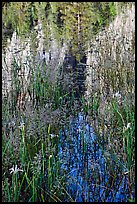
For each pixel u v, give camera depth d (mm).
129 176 3195
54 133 3982
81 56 7570
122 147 3533
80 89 5781
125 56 5340
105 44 6176
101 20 10078
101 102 4434
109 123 3934
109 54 5848
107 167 3398
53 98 5062
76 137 4086
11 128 3582
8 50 6098
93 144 3924
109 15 10359
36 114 3830
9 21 9859
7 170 3225
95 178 3324
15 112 4082
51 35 8516
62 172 3357
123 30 6641
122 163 3391
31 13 10758
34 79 5211
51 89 5230
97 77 5379
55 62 5766
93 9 10859
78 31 9656
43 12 11086
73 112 4816
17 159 3324
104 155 3477
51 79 5344
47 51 6773
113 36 6410
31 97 4832
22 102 4590
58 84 5496
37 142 3500
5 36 7742
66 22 10445
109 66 5246
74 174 3416
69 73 5867
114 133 3820
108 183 3266
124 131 3443
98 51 6242
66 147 3846
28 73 5508
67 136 4078
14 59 5504
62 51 7016
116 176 3320
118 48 5770
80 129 4137
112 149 3523
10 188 3008
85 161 3639
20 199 3059
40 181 3131
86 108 4840
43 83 5262
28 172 3277
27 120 3752
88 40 8430
